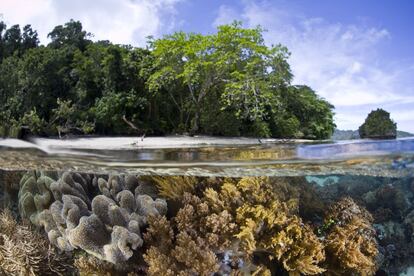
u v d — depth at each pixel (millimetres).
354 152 8055
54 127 14516
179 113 18312
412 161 8234
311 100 17656
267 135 16141
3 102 16188
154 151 10359
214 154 9508
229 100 15312
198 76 16500
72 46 17891
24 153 10852
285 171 9578
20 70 16266
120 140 13711
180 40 15820
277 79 16234
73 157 10492
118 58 16562
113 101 15609
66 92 16625
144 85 16984
